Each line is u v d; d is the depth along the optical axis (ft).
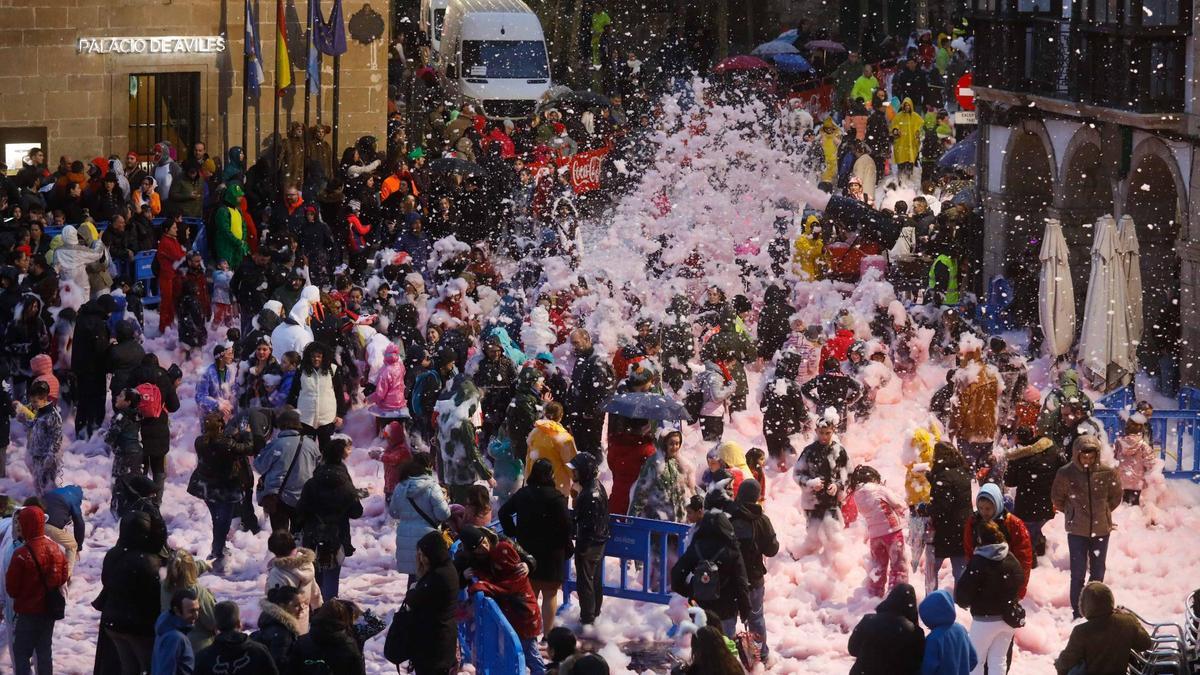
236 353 85.97
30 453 73.92
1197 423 82.79
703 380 82.48
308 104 140.05
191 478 68.28
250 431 69.36
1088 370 101.09
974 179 130.72
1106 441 76.69
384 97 148.15
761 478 65.77
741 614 54.75
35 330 86.38
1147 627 63.16
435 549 50.98
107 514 76.13
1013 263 113.39
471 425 69.15
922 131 157.48
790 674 58.18
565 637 44.91
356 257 115.34
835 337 92.43
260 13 142.61
